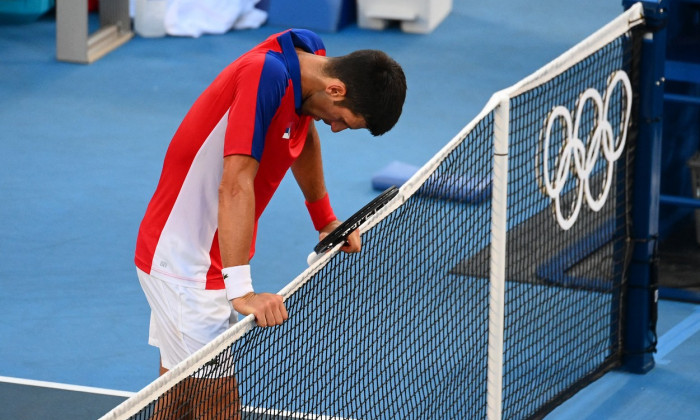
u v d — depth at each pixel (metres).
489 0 49.22
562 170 15.96
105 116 33.94
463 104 36.09
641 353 19.00
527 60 41.09
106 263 23.83
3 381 18.55
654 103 18.11
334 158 30.95
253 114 11.38
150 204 12.94
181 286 12.66
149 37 42.12
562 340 18.52
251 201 11.41
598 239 18.06
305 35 12.23
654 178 18.45
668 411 18.05
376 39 43.12
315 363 16.94
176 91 36.59
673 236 24.83
